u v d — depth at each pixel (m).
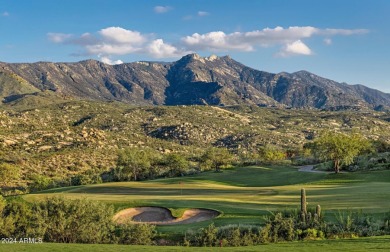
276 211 40.62
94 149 177.75
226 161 134.62
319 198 51.03
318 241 29.17
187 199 52.47
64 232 36.78
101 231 37.34
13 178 118.44
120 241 36.06
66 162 151.25
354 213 38.78
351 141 88.31
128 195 61.38
